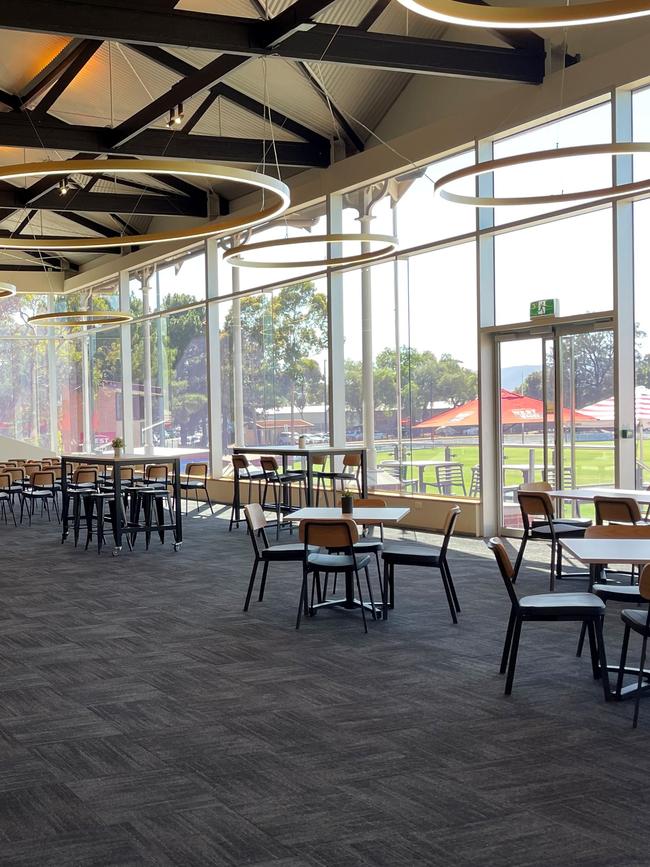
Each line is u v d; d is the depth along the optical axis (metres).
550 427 10.59
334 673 5.36
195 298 17.72
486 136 10.73
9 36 11.28
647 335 9.23
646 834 3.19
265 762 3.96
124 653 5.95
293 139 13.34
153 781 3.77
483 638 6.13
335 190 13.30
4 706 4.87
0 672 5.55
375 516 6.91
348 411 13.70
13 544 11.56
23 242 10.66
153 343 19.38
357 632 6.39
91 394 21.97
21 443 21.98
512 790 3.59
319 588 7.34
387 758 3.97
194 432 18.02
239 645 6.09
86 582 8.69
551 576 7.72
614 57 9.11
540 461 10.75
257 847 3.14
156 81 12.30
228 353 16.67
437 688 5.01
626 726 4.34
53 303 23.14
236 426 16.53
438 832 3.23
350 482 13.59
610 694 4.75
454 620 6.60
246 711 4.68
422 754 4.01
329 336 13.79
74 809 3.50
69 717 4.66
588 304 10.00
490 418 11.32
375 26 10.65
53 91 11.09
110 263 20.41
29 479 15.45
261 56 8.58
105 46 11.50
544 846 3.10
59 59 11.56
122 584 8.53
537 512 7.91
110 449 21.23
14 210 17.38
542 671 5.30
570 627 6.43
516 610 4.93
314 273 14.20
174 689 5.11
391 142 12.16
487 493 11.27
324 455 12.81
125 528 10.59
